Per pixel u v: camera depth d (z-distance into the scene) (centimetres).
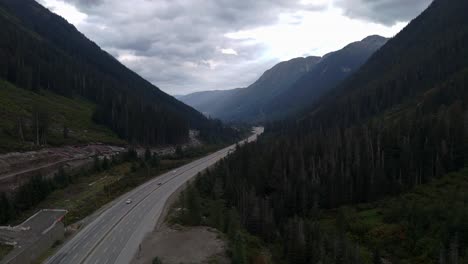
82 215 7281
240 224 7338
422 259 6406
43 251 5553
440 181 9062
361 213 8675
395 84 18650
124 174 10588
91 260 5322
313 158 10644
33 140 11694
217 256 5519
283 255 6562
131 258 5397
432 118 11119
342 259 6288
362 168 9881
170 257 5425
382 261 6606
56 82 18588
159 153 15925
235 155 11725
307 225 7225
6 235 5666
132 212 7488
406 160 9794
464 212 6756
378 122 13525
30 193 7762
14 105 13712
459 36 19300
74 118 15700
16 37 19400
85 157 12106
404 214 7838
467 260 5953
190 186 8806
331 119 19238
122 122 16300
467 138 9869
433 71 17875
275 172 10269
